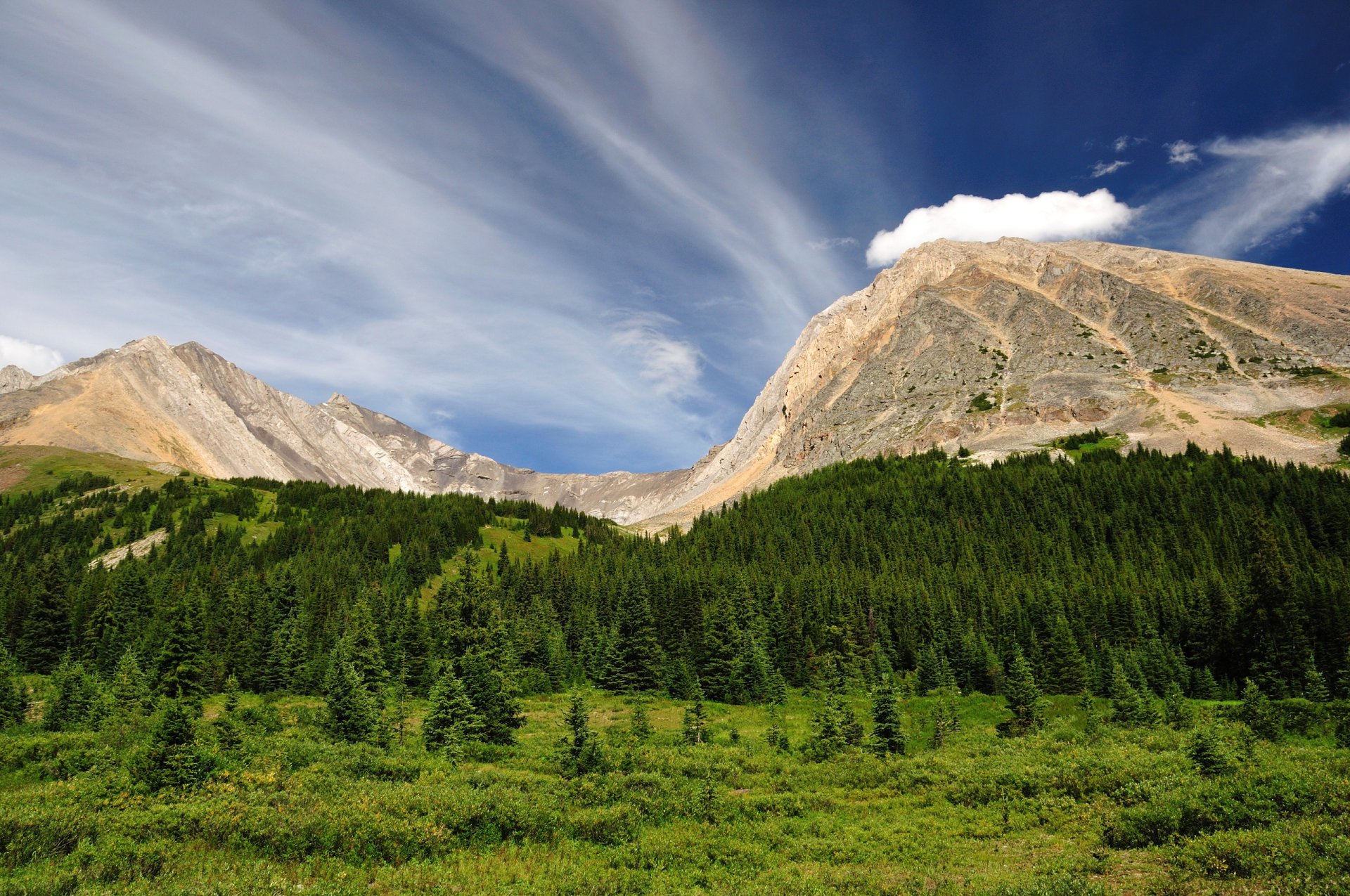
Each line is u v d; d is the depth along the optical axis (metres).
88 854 23.66
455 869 25.22
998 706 76.25
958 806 35.00
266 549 154.75
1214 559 118.62
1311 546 117.88
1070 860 25.06
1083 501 151.12
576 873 25.30
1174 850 24.33
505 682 60.16
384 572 143.75
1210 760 34.91
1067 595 105.75
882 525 159.62
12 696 57.72
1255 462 156.75
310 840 26.28
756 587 117.19
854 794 38.69
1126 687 64.06
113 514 187.00
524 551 189.62
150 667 82.00
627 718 70.56
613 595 119.44
